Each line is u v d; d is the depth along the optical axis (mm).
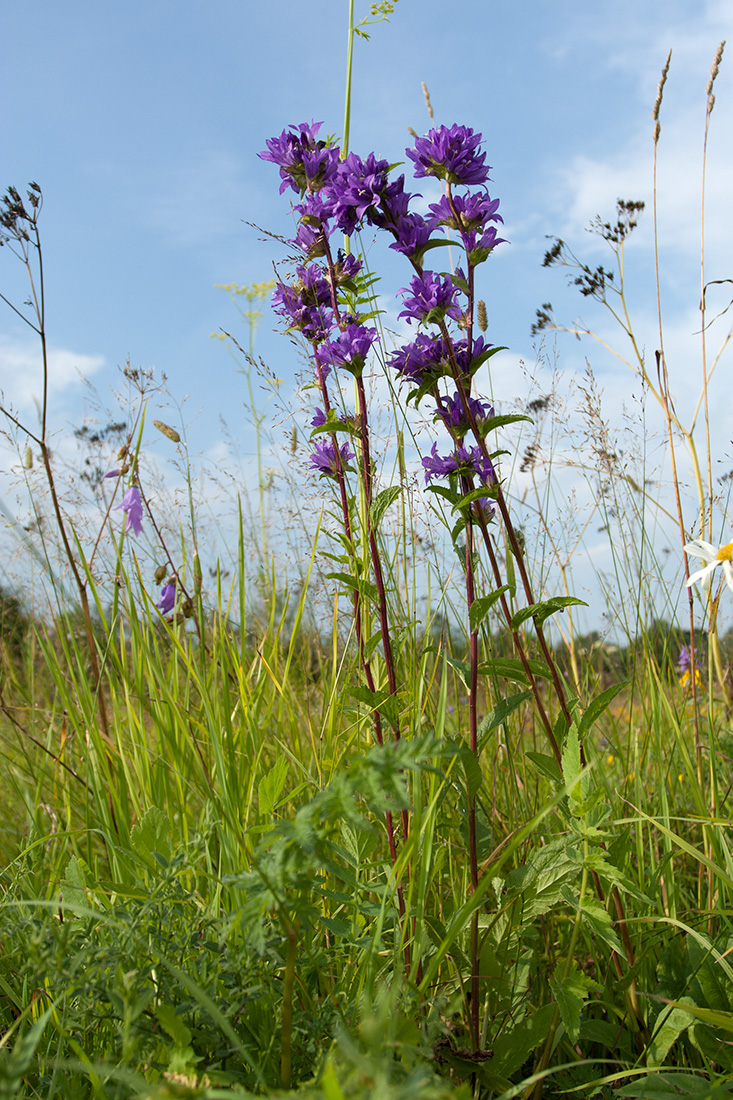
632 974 1558
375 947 1282
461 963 1556
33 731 2982
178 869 1360
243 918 951
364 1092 664
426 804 1780
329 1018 1208
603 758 2414
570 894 1505
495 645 2582
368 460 1873
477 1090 1430
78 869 1594
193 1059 1030
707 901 1943
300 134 1970
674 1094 1353
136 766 2271
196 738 2436
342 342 1868
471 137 1645
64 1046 1341
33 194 2562
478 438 1638
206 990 1229
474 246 1671
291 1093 718
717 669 2654
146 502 2586
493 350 1681
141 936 1250
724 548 1922
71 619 3053
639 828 1923
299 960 1353
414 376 1709
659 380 2682
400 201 1671
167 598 2539
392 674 1795
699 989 1612
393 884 1307
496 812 2123
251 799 1930
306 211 1924
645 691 2645
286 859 940
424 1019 1260
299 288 2031
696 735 2254
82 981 1122
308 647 3074
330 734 2133
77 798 2521
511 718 2455
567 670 2863
